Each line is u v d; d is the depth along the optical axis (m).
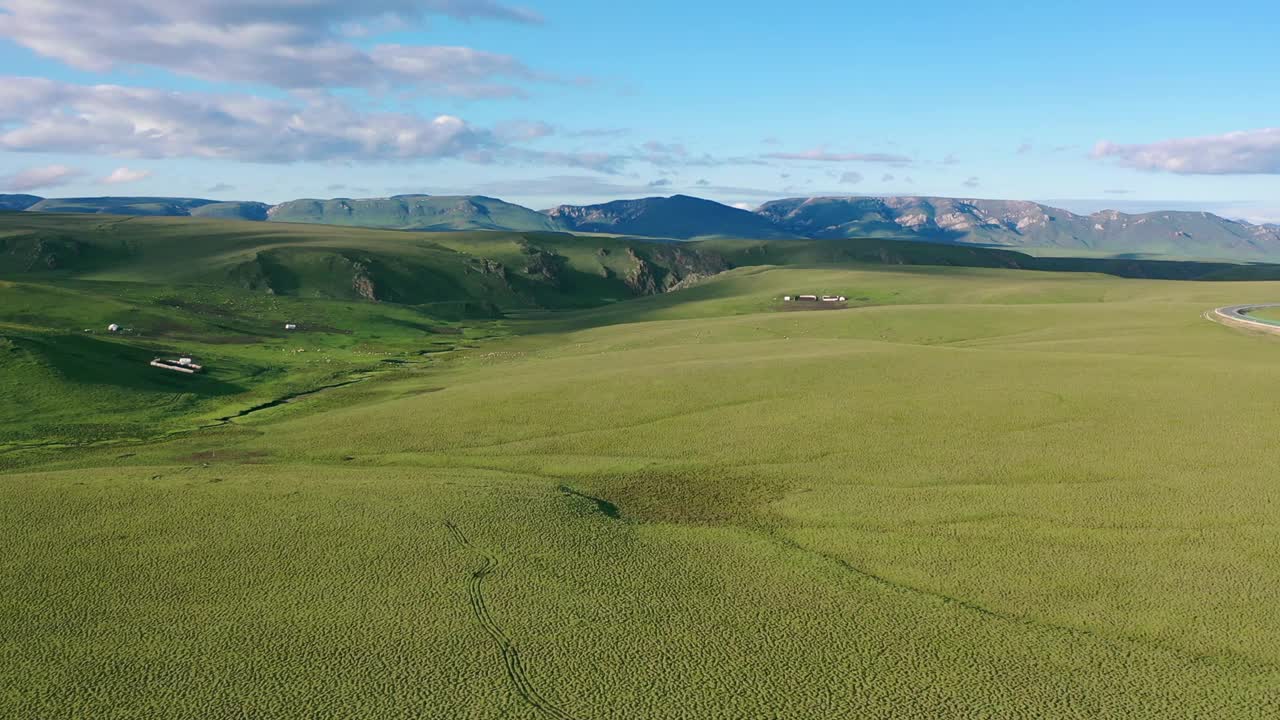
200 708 33.59
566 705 33.84
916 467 63.88
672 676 35.91
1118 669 36.16
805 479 62.94
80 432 82.62
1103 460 62.34
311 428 83.06
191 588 44.31
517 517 54.50
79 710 33.44
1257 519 50.75
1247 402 73.19
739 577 46.00
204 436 81.94
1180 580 44.06
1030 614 41.25
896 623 40.47
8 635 39.47
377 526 52.88
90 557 48.19
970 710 33.38
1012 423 72.19
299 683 35.34
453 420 82.81
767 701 34.09
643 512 57.78
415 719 32.91
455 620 40.81
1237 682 34.97
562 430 78.38
